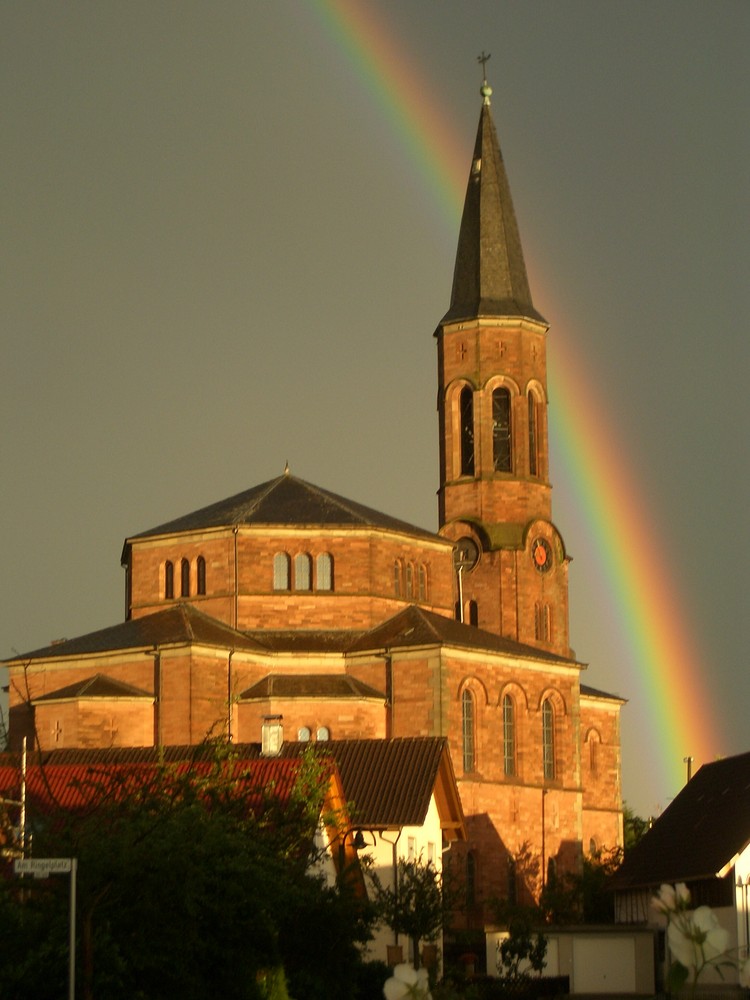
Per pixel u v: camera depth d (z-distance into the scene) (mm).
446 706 108500
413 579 118375
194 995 46188
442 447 135500
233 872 48594
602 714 131625
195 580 114812
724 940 18500
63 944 42344
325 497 118188
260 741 104312
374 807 84062
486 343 134500
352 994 58125
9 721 109188
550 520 134125
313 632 113438
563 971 98875
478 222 138125
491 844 110812
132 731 106250
